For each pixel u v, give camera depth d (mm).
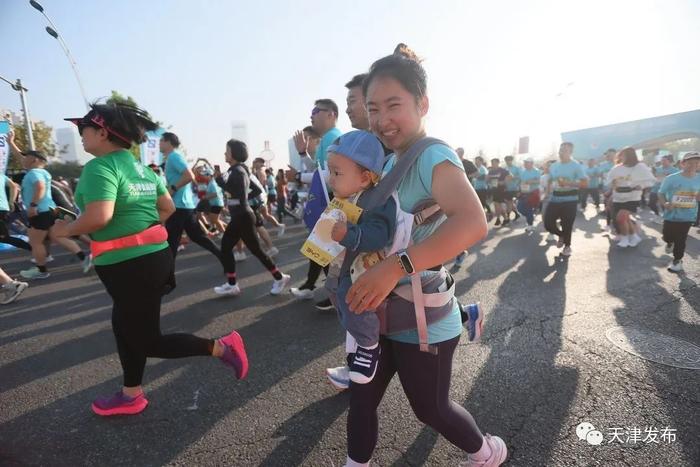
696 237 7688
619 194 6902
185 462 1992
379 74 1287
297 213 13102
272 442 2119
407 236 1267
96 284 5426
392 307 1390
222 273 5879
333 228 1242
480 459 1613
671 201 5059
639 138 21547
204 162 7910
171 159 4910
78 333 3676
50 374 2908
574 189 5957
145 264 2127
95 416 2377
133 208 2119
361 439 1539
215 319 3941
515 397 2449
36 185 5676
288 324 3754
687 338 3201
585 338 3230
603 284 4703
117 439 2174
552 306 3996
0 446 2135
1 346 3406
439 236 1103
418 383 1440
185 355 2350
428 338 1386
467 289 4648
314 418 2314
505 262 5934
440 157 1202
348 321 1396
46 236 5820
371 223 1253
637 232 7223
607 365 2793
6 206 5965
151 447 2105
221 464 1973
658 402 2359
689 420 2193
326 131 3439
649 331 3342
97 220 1923
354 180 1325
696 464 1883
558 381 2607
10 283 4555
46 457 2047
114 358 3156
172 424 2285
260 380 2746
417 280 1359
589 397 2424
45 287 5320
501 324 3562
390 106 1278
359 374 1389
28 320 4043
